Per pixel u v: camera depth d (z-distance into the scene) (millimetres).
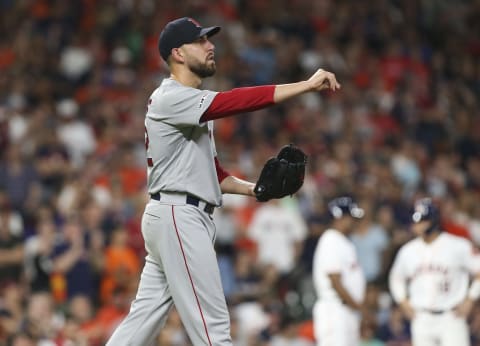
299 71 71812
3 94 59688
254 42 72000
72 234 46031
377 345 45719
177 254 21500
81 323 40438
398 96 72875
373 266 51875
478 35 86188
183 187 21500
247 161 59156
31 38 64625
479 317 47938
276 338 44406
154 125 21609
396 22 82188
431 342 36844
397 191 59312
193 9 71188
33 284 45156
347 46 76750
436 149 69688
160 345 39031
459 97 78125
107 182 53250
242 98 20641
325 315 37375
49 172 53000
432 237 37031
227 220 52312
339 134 65688
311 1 78188
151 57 66812
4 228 46469
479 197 65688
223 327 21594
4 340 38531
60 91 62312
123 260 46250
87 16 68375
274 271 49406
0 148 54812
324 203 54906
